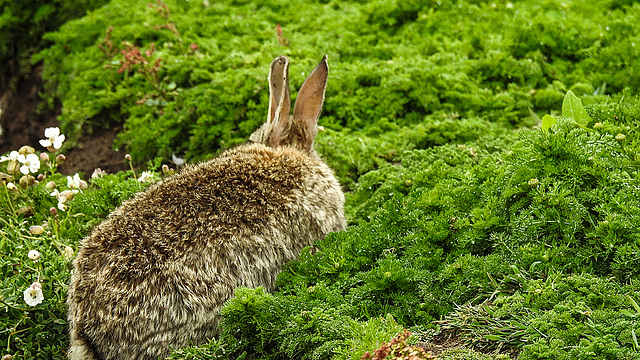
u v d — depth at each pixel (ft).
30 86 64.13
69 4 67.05
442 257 29.66
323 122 46.70
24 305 31.27
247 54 53.01
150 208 30.12
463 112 45.98
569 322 23.52
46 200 39.17
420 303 27.58
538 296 25.18
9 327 31.04
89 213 37.81
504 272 27.17
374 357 22.43
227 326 27.37
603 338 22.45
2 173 37.63
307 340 25.81
